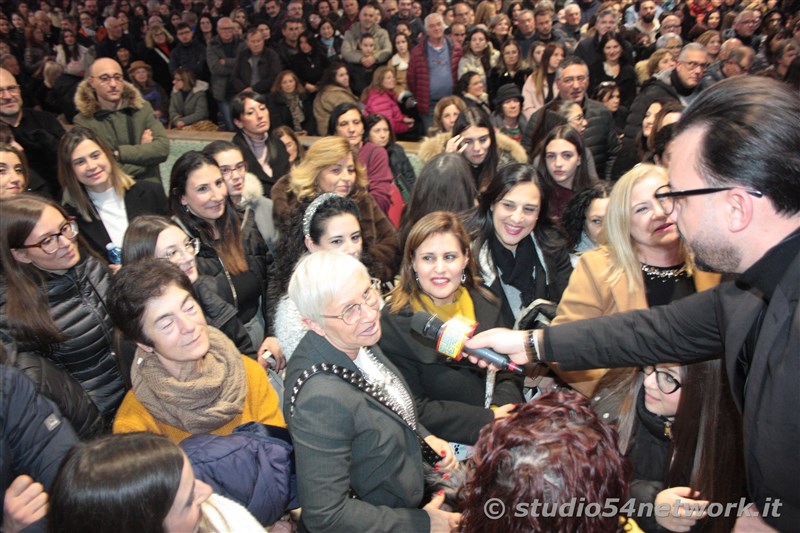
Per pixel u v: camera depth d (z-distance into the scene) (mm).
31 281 2025
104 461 1123
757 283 1108
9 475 1489
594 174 3854
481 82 6266
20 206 2037
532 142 4305
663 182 2059
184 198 2818
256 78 7277
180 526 1160
